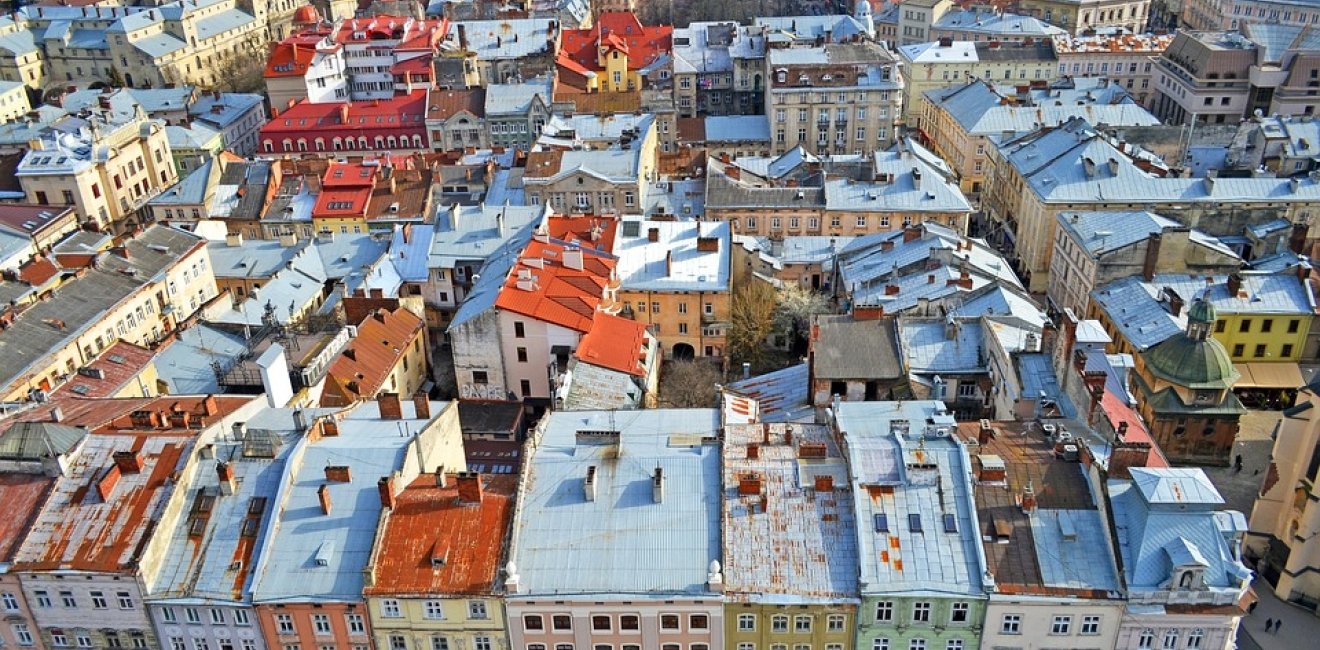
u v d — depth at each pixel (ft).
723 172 555.28
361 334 401.49
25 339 374.84
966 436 280.92
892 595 241.76
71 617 255.91
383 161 606.14
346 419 296.92
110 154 620.49
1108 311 436.76
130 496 261.44
